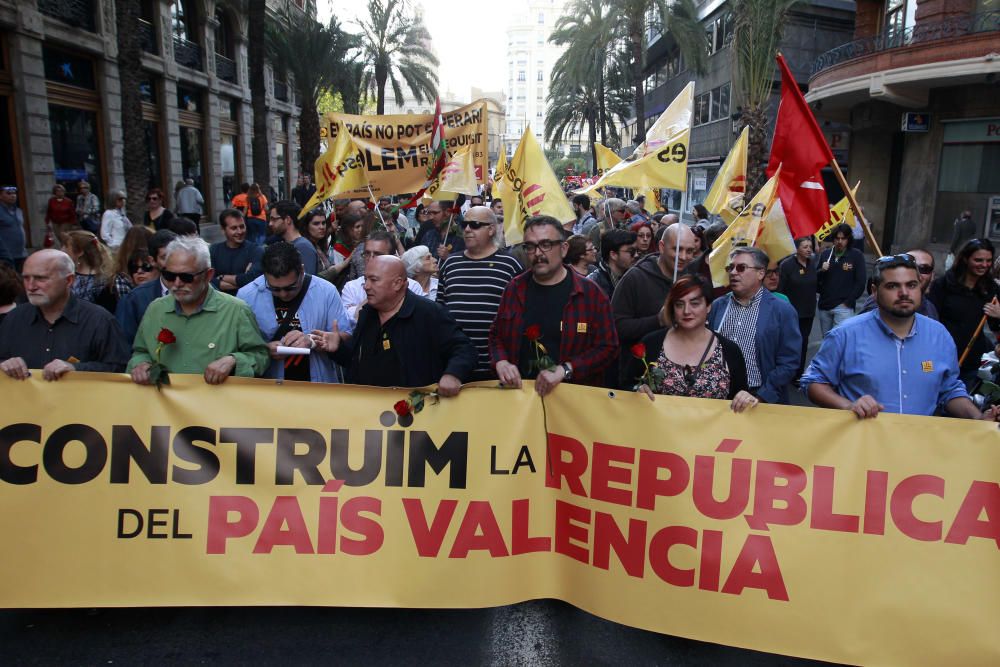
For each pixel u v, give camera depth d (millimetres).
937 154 20953
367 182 8297
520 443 3561
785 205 5027
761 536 3303
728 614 3309
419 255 5609
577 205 12867
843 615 3223
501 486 3557
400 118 8867
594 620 3754
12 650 3344
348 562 3510
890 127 23609
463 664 3338
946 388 3664
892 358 3631
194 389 3477
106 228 12125
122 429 3443
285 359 4324
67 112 17672
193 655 3344
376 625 3648
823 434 3279
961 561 3162
